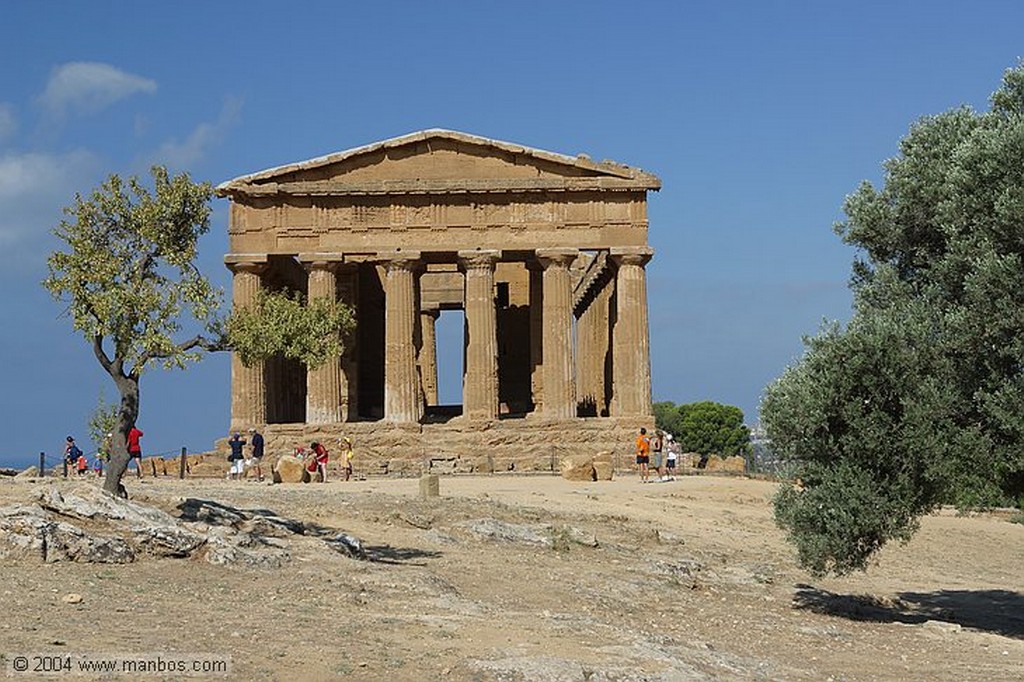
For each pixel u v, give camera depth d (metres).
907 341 29.91
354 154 74.81
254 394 73.25
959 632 30.75
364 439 72.31
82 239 31.97
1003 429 28.25
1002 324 28.03
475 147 75.31
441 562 33.72
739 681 22.03
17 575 24.94
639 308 74.31
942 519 59.47
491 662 20.62
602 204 74.88
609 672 20.72
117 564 27.12
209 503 35.00
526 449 72.81
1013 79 31.69
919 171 31.73
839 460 30.69
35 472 60.47
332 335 35.28
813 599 35.62
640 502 51.91
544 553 37.69
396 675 19.55
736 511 52.38
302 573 28.36
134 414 32.59
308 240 74.44
